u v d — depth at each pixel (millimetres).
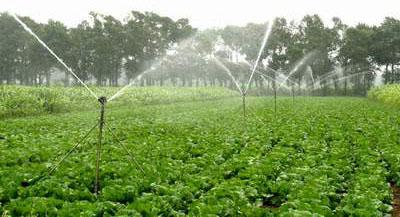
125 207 9453
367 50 98125
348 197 10070
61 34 85312
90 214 8781
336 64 105125
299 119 27062
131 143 17188
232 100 62469
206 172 12430
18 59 87562
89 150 15891
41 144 16734
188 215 8781
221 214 9086
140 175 11914
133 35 96875
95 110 40812
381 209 9625
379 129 21312
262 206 10641
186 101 62969
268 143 17562
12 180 11242
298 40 104375
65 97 41875
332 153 15023
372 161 13852
